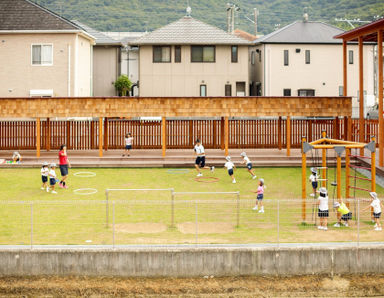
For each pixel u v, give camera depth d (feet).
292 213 58.34
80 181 76.33
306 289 46.93
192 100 89.66
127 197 66.13
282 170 85.25
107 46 151.64
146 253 46.88
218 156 90.84
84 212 58.54
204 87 140.26
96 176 80.23
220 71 140.05
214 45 139.44
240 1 434.30
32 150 100.07
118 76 152.97
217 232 51.57
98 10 378.73
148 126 101.14
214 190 70.79
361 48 88.33
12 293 45.80
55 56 121.90
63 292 45.85
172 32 140.46
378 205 52.70
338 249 47.70
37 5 126.31
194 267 47.11
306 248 47.50
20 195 67.15
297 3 407.85
